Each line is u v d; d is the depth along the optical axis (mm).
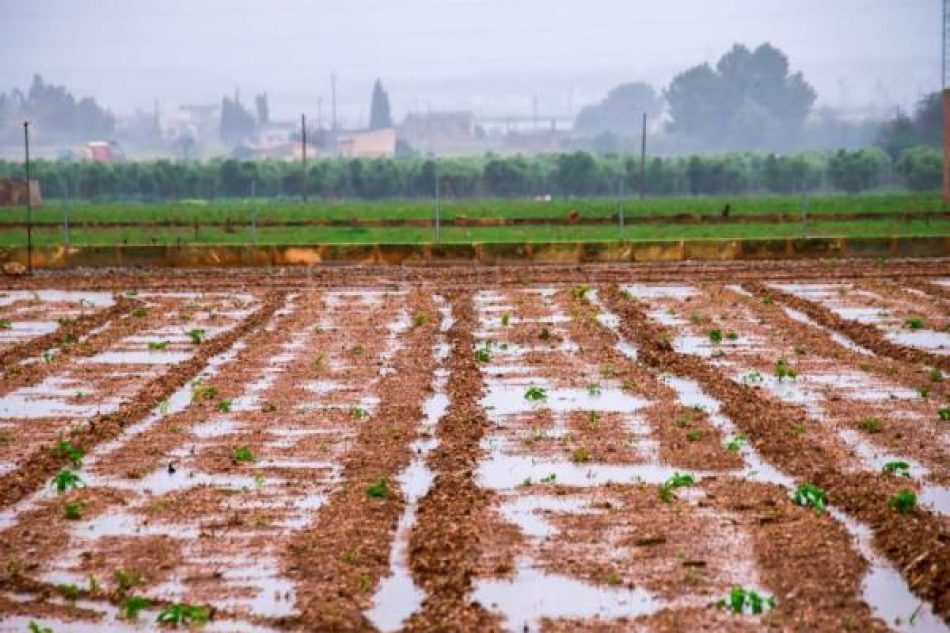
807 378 38219
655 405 34625
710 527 24188
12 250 70438
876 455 29297
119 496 26641
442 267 69562
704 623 19922
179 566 22672
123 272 68688
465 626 19828
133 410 34250
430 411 34500
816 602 20656
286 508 25781
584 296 55906
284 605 20984
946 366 39812
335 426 32469
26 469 28438
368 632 19938
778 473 28172
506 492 26719
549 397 35938
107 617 20609
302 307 54000
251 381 38406
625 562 22516
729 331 46594
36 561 22969
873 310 51969
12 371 40281
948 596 20656
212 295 58594
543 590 21422
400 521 24953
